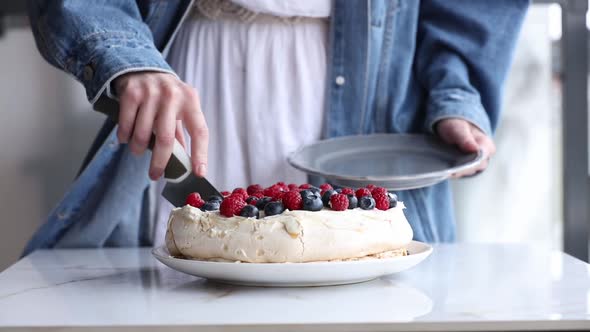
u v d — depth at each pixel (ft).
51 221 4.91
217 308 2.81
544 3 7.11
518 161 7.34
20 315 2.72
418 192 5.11
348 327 2.50
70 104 7.28
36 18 4.35
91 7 4.22
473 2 5.21
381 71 5.10
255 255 3.14
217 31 4.86
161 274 3.70
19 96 7.26
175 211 3.44
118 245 5.08
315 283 3.20
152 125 3.67
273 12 4.72
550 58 7.31
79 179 4.82
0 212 7.41
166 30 4.85
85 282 3.47
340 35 4.90
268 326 2.50
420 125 5.33
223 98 4.85
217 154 4.92
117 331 2.50
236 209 3.24
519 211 7.35
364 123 5.10
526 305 2.80
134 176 4.83
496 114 5.30
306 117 4.90
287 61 4.87
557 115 7.34
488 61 5.17
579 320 2.51
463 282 3.35
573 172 6.93
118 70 3.76
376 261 3.05
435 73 5.17
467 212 7.34
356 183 4.33
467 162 4.53
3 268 7.46
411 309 2.74
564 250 7.02
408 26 5.08
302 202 3.22
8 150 7.32
